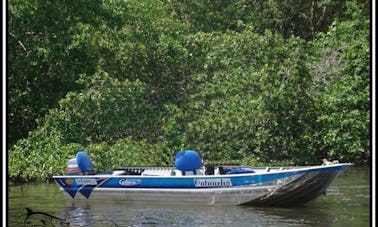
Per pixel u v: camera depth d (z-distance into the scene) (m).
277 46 48.31
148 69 50.38
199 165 34.19
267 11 64.62
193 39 50.75
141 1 57.19
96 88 47.78
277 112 46.44
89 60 51.38
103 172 36.28
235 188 32.62
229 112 45.72
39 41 51.22
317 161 47.81
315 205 32.88
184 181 33.25
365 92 47.53
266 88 46.12
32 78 52.94
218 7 62.84
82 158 35.56
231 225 28.20
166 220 29.62
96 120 47.12
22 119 52.41
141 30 51.44
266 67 46.72
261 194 32.22
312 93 48.34
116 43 50.41
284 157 47.19
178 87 50.31
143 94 49.53
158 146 44.88
